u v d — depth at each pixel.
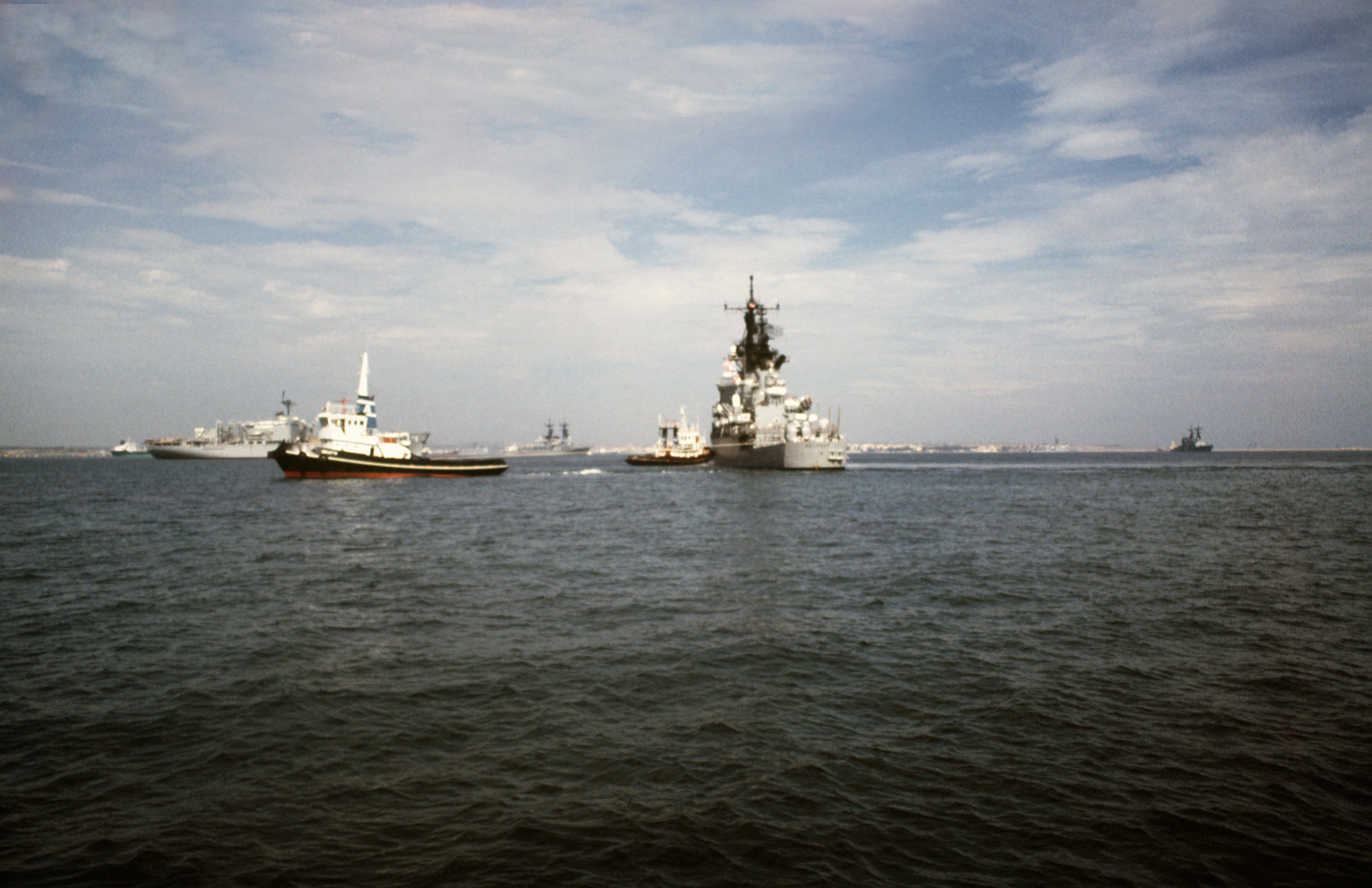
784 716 13.67
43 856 8.90
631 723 13.38
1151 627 19.89
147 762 11.66
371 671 16.38
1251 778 10.95
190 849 9.12
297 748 12.21
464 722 13.41
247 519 52.41
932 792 10.63
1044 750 12.02
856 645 18.45
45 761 11.64
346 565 31.53
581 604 23.47
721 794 10.59
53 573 29.33
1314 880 8.48
